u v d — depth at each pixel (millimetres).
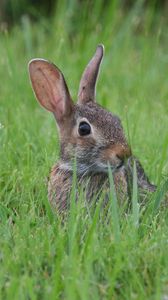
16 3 22859
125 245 8492
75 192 9836
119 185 10281
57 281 7680
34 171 11383
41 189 10375
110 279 7824
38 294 7773
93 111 10336
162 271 8188
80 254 8297
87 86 11141
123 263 8141
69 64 17156
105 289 7785
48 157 11742
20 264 8305
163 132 13000
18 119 13594
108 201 10094
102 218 9664
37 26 21422
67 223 9453
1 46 19109
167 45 20359
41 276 8102
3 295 7727
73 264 7859
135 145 12562
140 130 13328
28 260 8367
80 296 7410
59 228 9148
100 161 10031
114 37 19844
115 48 19078
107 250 8531
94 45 18094
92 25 19359
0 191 11023
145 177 11055
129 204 10359
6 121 13367
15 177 11125
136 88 15977
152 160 12094
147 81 17422
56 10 21219
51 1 24172
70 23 20484
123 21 21438
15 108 14484
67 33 20016
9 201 10531
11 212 9898
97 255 8289
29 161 11633
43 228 9258
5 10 23156
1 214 9781
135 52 19562
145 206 10141
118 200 10203
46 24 21000
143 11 23078
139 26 22047
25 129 13258
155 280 8000
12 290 7434
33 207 9891
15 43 19844
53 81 10891
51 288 7680
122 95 16406
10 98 15008
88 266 7723
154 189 10891
